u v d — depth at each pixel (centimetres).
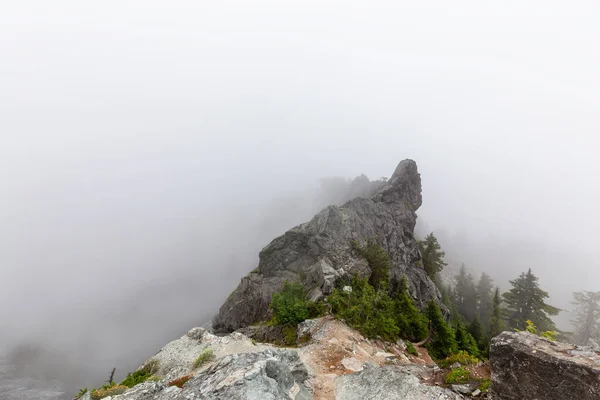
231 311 5403
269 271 5578
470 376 1490
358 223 5900
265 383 1213
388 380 1658
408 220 7175
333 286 4072
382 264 4956
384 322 3369
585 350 1098
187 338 2958
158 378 2280
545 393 1051
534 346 1155
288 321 3519
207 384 1266
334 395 1775
